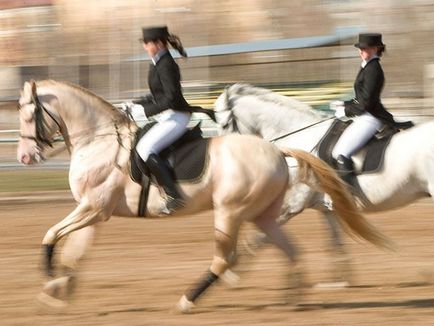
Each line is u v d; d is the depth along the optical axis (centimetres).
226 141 1169
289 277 1183
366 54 1338
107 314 1144
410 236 1806
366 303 1216
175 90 1159
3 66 4303
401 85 3578
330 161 1342
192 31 4038
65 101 1198
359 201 1340
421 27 3625
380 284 1350
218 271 1149
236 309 1173
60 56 4216
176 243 1742
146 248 1684
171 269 1467
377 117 1338
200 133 1195
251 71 3775
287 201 1330
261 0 3981
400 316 1122
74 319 1115
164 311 1162
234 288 1310
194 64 3841
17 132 3353
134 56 4000
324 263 1523
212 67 3831
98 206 1166
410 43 3619
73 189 1180
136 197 1171
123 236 1830
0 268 1482
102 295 1264
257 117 1419
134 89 3944
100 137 1190
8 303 1214
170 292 1284
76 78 4169
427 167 1277
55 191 2542
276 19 3928
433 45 3600
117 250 1662
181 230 1902
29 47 4303
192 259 1563
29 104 1197
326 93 3488
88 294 1271
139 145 1162
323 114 1431
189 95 3659
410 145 1298
